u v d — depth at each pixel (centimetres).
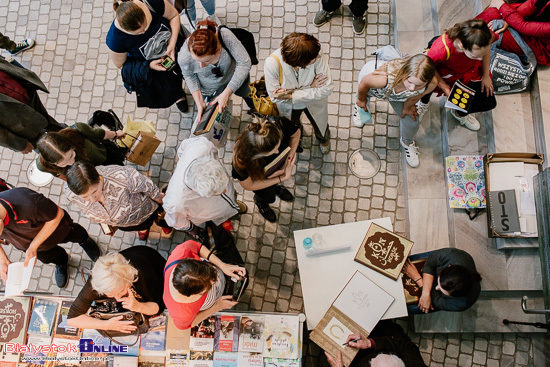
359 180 463
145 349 324
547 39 383
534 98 419
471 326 405
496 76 404
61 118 514
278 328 324
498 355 409
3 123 367
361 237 371
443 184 441
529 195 392
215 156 335
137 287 311
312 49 303
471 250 412
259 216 462
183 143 347
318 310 359
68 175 291
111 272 273
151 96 421
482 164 417
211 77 382
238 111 496
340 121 482
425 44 480
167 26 383
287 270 446
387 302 350
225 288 332
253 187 356
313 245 371
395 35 495
